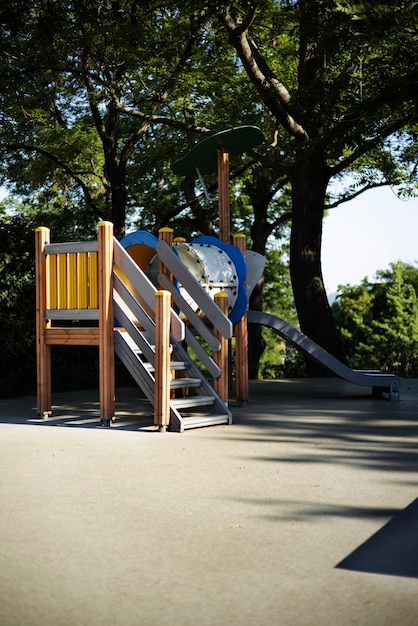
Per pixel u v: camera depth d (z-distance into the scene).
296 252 20.12
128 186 27.00
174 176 27.70
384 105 17.34
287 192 31.38
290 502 5.60
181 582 3.88
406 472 6.73
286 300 38.25
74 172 27.27
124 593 3.73
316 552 4.39
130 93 23.73
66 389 15.07
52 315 10.37
